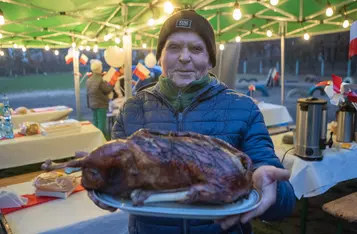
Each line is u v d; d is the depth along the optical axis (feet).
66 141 11.37
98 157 2.58
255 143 3.35
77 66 22.39
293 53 54.95
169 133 2.85
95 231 4.89
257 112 3.55
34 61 50.65
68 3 10.95
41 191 5.63
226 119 3.43
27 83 49.55
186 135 2.83
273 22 16.48
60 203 5.41
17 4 10.65
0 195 5.10
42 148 10.88
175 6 11.07
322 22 14.71
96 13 12.87
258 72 62.18
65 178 5.84
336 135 9.63
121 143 2.66
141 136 2.73
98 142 12.07
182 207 2.39
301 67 54.19
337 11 13.44
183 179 2.51
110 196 2.66
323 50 49.01
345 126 9.24
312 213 10.69
